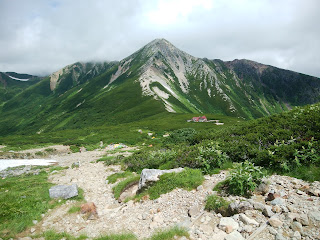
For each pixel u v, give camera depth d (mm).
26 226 9664
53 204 12000
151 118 142125
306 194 7410
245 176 8320
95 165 24844
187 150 15617
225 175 10977
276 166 10219
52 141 67375
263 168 10570
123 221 9250
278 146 11305
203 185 10336
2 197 12828
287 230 5840
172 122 112188
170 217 8422
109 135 71688
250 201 7586
